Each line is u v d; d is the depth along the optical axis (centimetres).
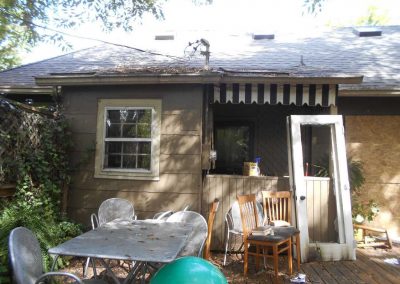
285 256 554
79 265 487
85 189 583
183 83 549
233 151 819
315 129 716
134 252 285
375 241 634
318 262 528
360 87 650
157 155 568
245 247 465
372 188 700
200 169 557
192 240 405
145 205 568
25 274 267
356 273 479
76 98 595
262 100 566
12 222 400
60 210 564
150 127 575
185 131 563
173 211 546
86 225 575
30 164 493
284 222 527
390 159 698
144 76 543
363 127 707
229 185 571
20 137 478
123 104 580
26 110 511
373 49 902
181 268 243
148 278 411
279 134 795
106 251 287
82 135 589
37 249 297
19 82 764
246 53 888
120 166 586
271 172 789
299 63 777
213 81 534
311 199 562
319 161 679
